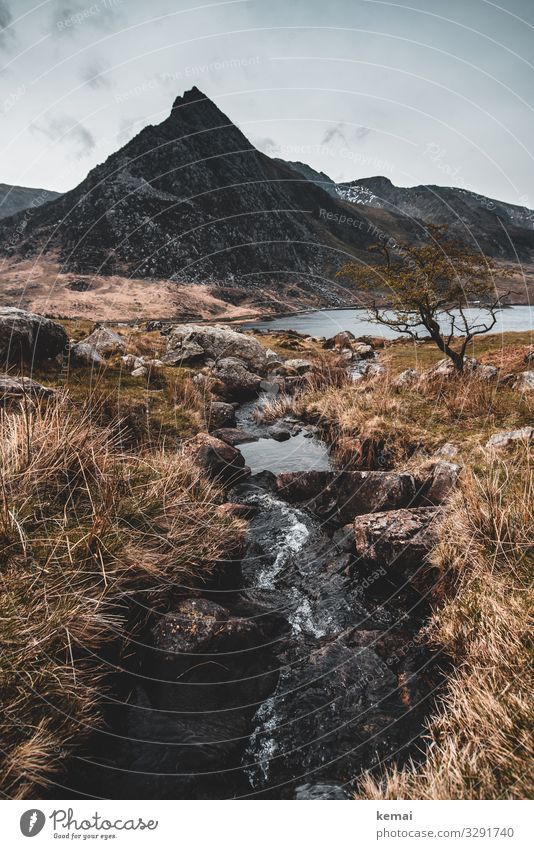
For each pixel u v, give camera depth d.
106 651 3.30
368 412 9.17
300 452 9.21
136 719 3.07
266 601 4.56
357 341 26.22
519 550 3.83
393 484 5.80
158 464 5.86
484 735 2.57
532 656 2.83
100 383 9.55
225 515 5.68
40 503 4.00
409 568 4.50
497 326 36.81
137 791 2.62
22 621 2.95
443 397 9.29
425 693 3.34
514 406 8.07
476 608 3.56
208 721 3.14
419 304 9.62
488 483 4.66
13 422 5.14
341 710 3.27
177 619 3.68
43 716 2.61
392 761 2.88
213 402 11.04
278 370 16.83
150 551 4.24
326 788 2.72
